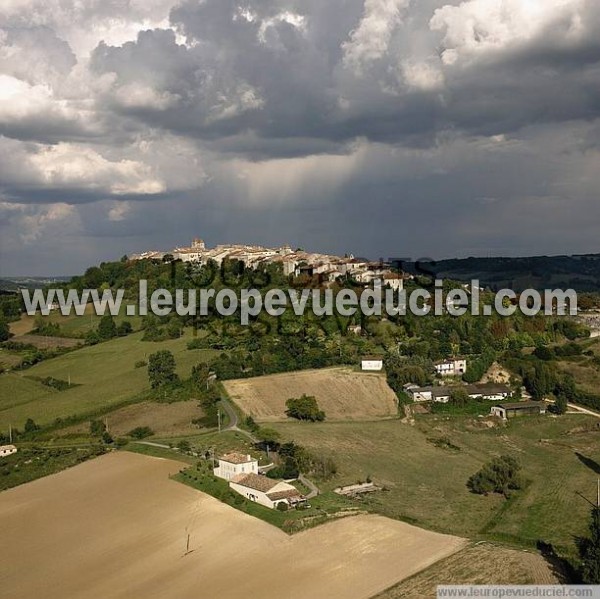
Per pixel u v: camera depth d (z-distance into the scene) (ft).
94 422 514.27
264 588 272.51
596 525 283.18
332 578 276.62
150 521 345.10
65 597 281.95
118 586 286.66
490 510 380.99
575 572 282.36
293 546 306.96
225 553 305.12
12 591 290.35
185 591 276.62
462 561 287.89
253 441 466.70
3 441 500.74
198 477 395.14
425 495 400.26
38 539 337.93
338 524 326.85
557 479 444.14
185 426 513.45
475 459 488.44
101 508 368.27
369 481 414.00
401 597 258.78
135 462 435.12
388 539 310.45
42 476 426.92
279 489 358.84
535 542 330.75
